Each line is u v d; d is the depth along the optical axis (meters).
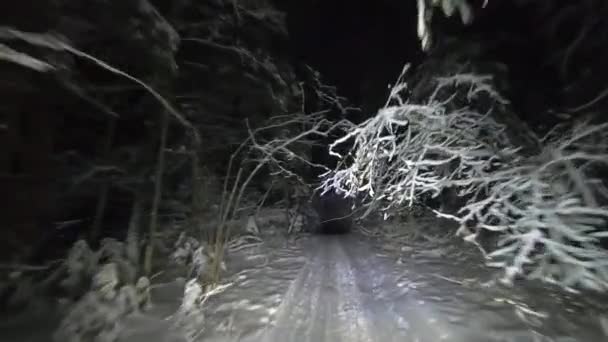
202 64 11.09
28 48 4.94
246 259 9.76
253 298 6.52
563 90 8.30
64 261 6.32
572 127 6.89
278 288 7.17
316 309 5.95
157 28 6.64
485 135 8.17
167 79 7.42
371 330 5.11
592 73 7.69
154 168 8.42
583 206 6.26
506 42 9.57
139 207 7.79
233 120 12.09
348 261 9.90
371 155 7.48
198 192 9.02
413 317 5.53
